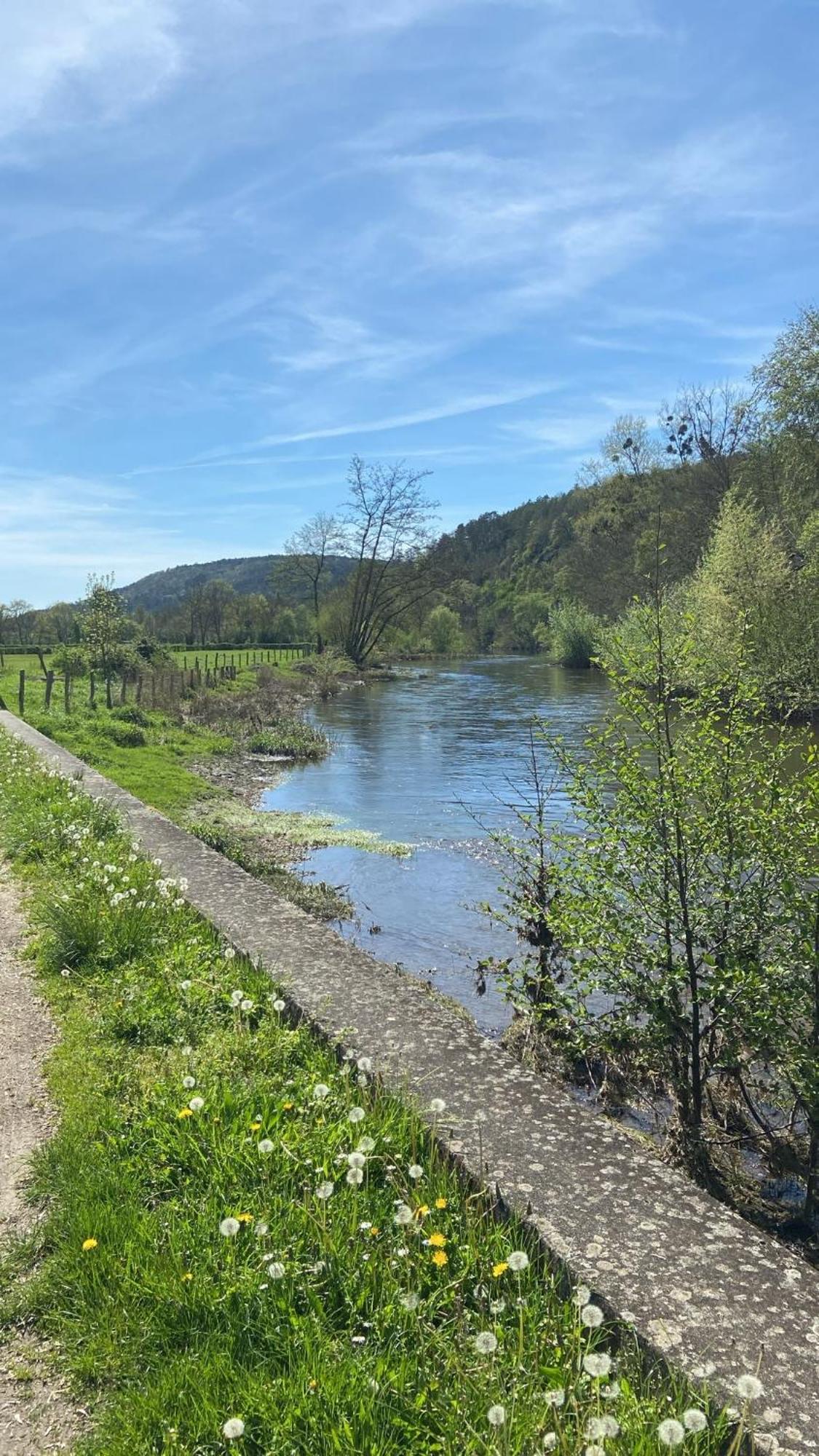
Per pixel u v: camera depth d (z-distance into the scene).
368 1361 2.00
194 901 5.38
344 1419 1.83
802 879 4.30
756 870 4.45
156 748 18.53
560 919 4.95
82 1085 3.44
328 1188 2.41
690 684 4.85
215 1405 1.95
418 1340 2.09
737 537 25.97
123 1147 2.96
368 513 55.78
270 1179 2.66
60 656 29.80
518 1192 2.51
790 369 28.86
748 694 4.73
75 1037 3.87
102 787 9.51
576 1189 2.54
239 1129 2.93
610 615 49.72
